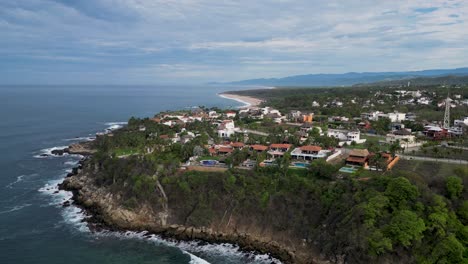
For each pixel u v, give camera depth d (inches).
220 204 3880.4
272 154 5300.2
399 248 2878.9
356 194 3442.4
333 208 3444.9
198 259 3221.0
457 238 2928.2
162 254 3307.1
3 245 3385.8
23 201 4439.0
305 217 3543.3
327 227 3331.7
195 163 4982.8
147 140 6269.7
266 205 3754.9
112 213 4018.2
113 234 3681.1
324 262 3100.4
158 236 3666.3
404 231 2888.8
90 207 4264.3
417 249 2861.7
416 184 3385.8
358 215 3139.8
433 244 2874.0
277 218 3624.5
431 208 3097.9
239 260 3221.0
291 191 3828.7
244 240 3563.0
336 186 3698.3
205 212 3804.1
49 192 4758.9
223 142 6254.9
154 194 4082.2
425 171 4222.4
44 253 3262.8
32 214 4072.3
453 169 4062.5
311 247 3277.6
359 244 2942.9
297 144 5841.5
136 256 3257.9
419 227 2886.3
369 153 4857.3
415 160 4768.7
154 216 3927.2
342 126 7854.3
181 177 4274.1
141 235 3678.6
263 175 4224.9
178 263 3144.7
